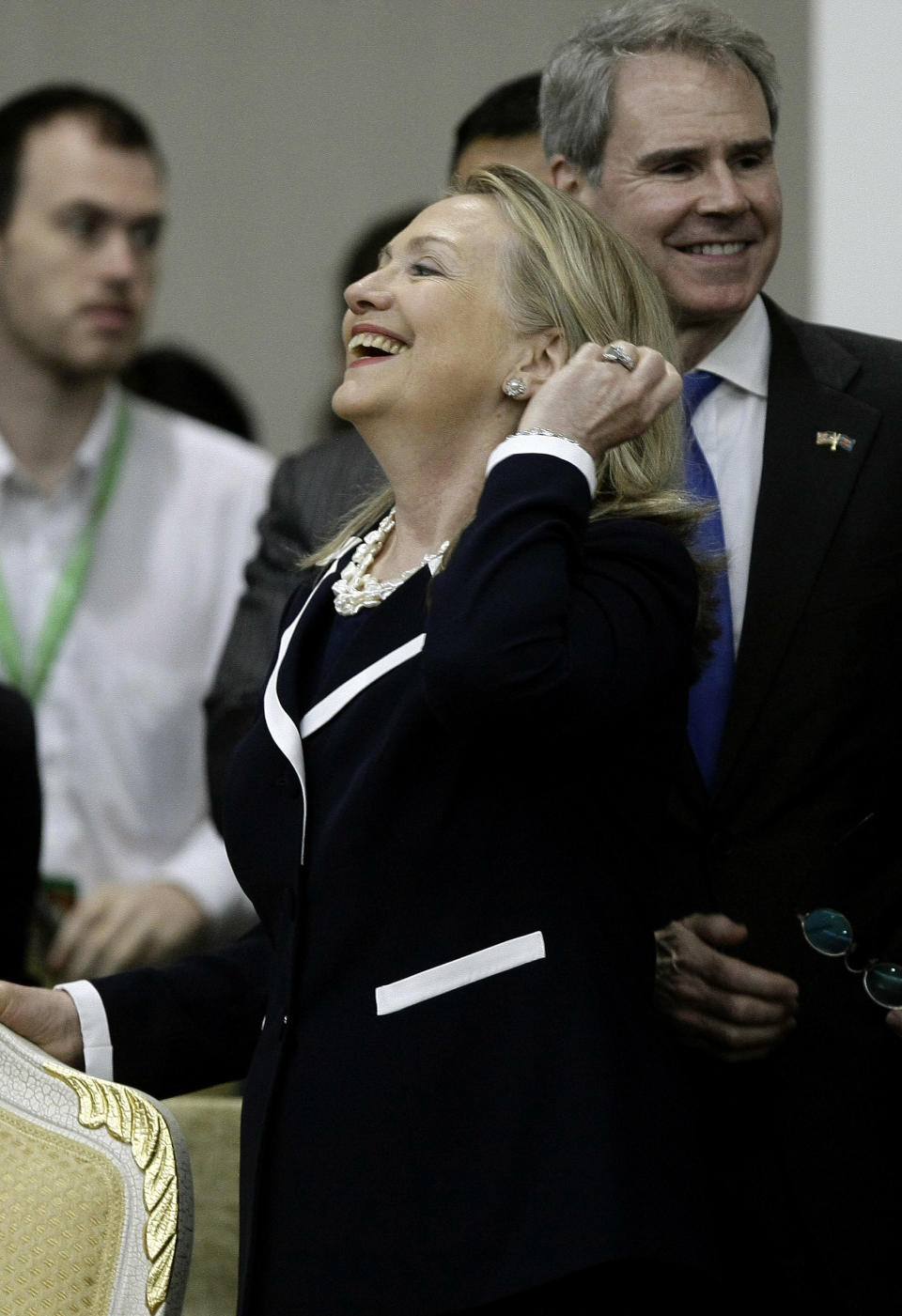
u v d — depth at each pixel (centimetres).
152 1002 921
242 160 2728
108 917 1574
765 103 1129
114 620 1809
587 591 811
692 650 865
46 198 1769
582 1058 774
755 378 1133
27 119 1795
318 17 2705
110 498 1831
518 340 868
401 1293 760
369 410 867
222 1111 1105
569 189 1162
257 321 2723
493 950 786
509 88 1389
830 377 1120
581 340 872
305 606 904
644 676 803
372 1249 768
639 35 1123
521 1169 763
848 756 1046
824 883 1036
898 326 1538
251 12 2727
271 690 873
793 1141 1021
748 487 1113
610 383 838
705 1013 993
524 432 827
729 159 1103
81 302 1772
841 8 1552
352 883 806
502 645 768
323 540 1252
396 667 828
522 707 775
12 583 1802
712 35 1117
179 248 2739
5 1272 841
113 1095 870
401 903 799
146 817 1797
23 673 1783
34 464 1809
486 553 793
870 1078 1030
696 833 1041
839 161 1553
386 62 2678
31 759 1175
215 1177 1082
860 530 1071
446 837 799
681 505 879
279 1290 782
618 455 880
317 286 2705
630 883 829
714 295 1095
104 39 2742
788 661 1052
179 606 1828
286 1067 810
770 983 990
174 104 2741
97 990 916
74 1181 854
